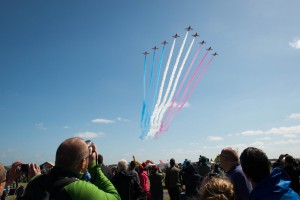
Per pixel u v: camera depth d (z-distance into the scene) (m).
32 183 3.46
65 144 3.58
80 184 3.39
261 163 3.88
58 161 3.52
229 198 3.09
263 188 3.58
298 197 3.55
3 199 7.61
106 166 10.03
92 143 4.28
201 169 13.89
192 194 12.30
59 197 3.27
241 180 5.70
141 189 9.88
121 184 9.59
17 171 4.05
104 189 4.00
